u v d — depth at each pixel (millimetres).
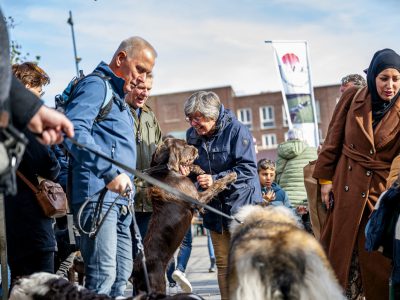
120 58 4742
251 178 5664
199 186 5777
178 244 5121
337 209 5172
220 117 5734
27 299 3576
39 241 4672
